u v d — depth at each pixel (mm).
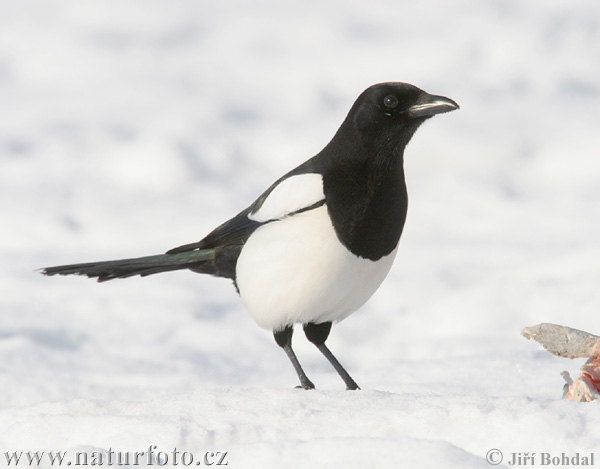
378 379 8602
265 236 7473
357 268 7312
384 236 7320
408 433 5027
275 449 4629
